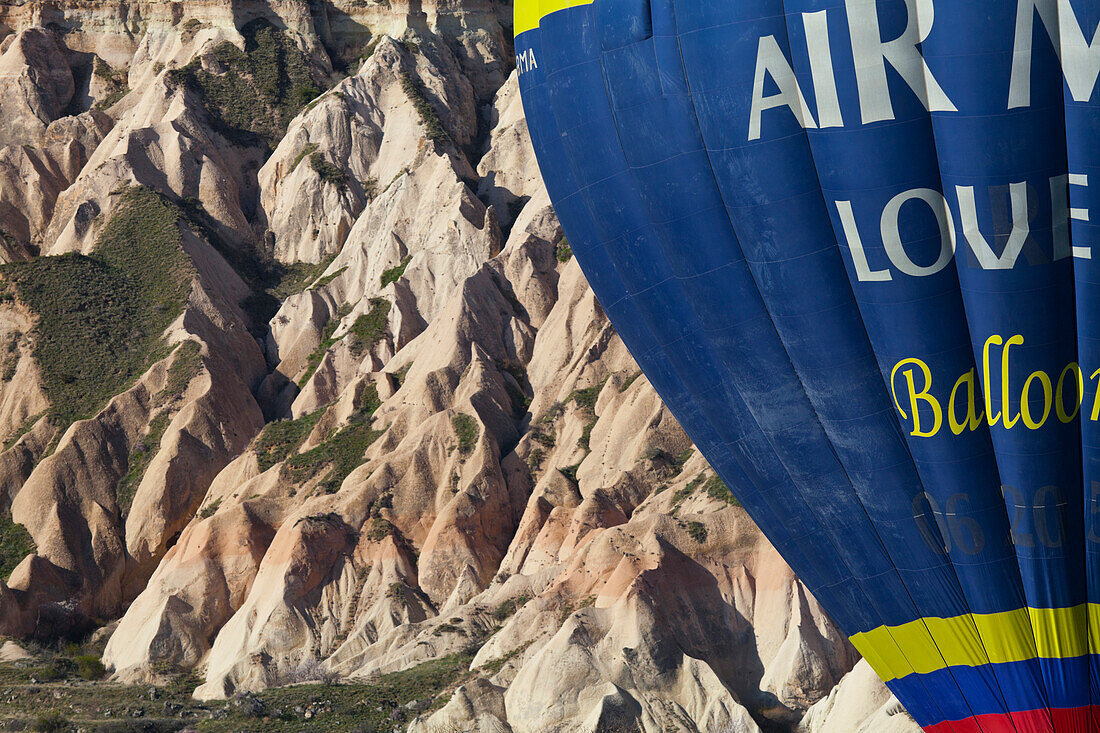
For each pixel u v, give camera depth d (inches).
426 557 2564.0
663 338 1176.8
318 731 1956.2
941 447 1074.7
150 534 2802.7
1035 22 993.5
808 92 1044.5
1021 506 1067.9
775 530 1171.3
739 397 1139.9
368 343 3216.0
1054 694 1069.1
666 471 2623.0
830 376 1092.5
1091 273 1032.8
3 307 3230.8
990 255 1037.2
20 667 2342.5
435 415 2829.7
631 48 1104.2
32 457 2945.4
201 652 2487.7
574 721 1907.0
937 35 1011.9
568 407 2908.5
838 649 2074.3
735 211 1089.4
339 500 2684.5
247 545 2647.6
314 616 2469.2
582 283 3191.4
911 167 1036.5
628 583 2142.0
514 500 2743.6
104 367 3147.1
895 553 1104.2
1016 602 1077.1
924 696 1113.4
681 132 1091.9
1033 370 1054.4
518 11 1237.7
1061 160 1018.1
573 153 1175.6
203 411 2977.4
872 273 1062.4
